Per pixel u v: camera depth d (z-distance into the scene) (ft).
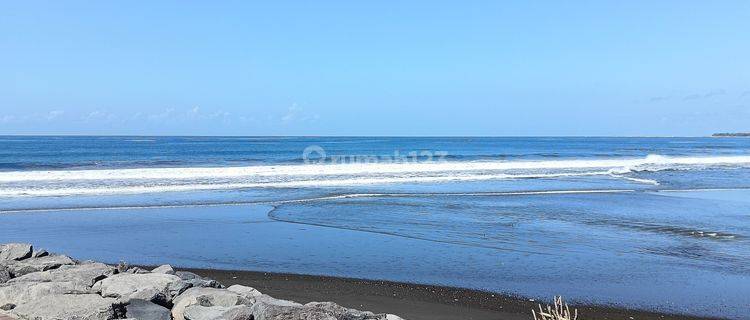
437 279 29.17
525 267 31.65
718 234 42.22
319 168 94.32
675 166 122.11
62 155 166.20
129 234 41.22
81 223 45.65
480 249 36.35
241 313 17.12
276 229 43.29
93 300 18.75
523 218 48.83
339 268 31.42
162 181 77.41
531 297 26.14
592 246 37.47
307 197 62.85
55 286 20.62
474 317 23.27
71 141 325.01
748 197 66.23
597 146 294.05
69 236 40.37
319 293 26.55
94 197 61.87
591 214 51.47
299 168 93.45
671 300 25.75
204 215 50.11
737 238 40.75
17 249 27.37
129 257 33.91
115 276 22.12
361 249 36.29
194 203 57.77
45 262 25.80
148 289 20.35
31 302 18.61
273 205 56.49
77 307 18.11
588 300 25.67
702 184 82.23
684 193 70.23
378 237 40.22
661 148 264.31
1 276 22.93
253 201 59.36
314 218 48.47
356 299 25.63
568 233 42.04
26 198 60.54
